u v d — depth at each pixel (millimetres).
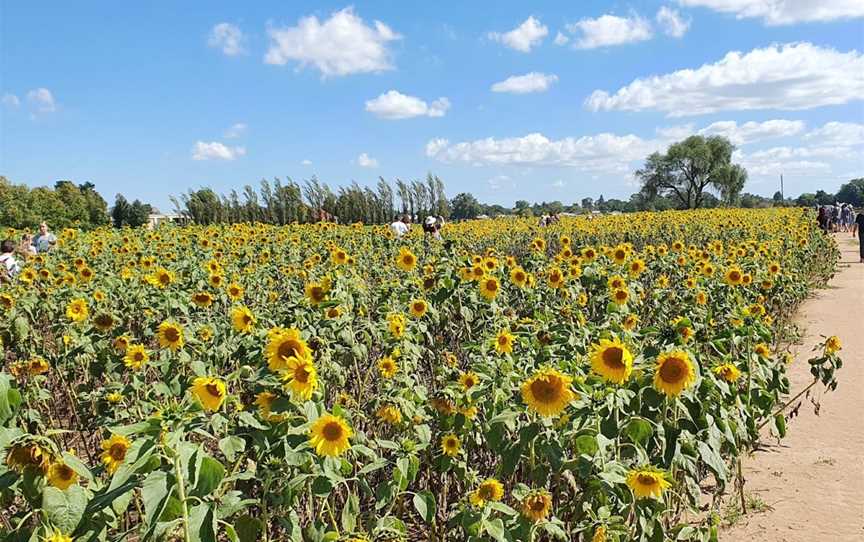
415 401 4348
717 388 4262
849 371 8422
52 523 2506
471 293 6852
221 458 4277
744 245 12828
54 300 7465
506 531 3080
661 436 3455
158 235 16500
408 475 3535
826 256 19109
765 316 9070
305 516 3799
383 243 13367
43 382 6422
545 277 8328
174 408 2939
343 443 3041
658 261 10477
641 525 3271
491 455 4754
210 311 7387
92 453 5816
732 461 4910
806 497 5109
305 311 5586
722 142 90938
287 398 3170
